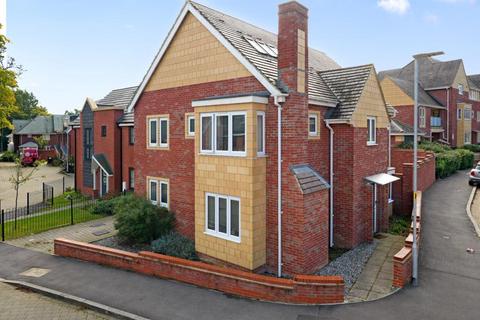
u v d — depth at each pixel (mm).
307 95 11844
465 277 10672
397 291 9820
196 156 12688
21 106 80500
